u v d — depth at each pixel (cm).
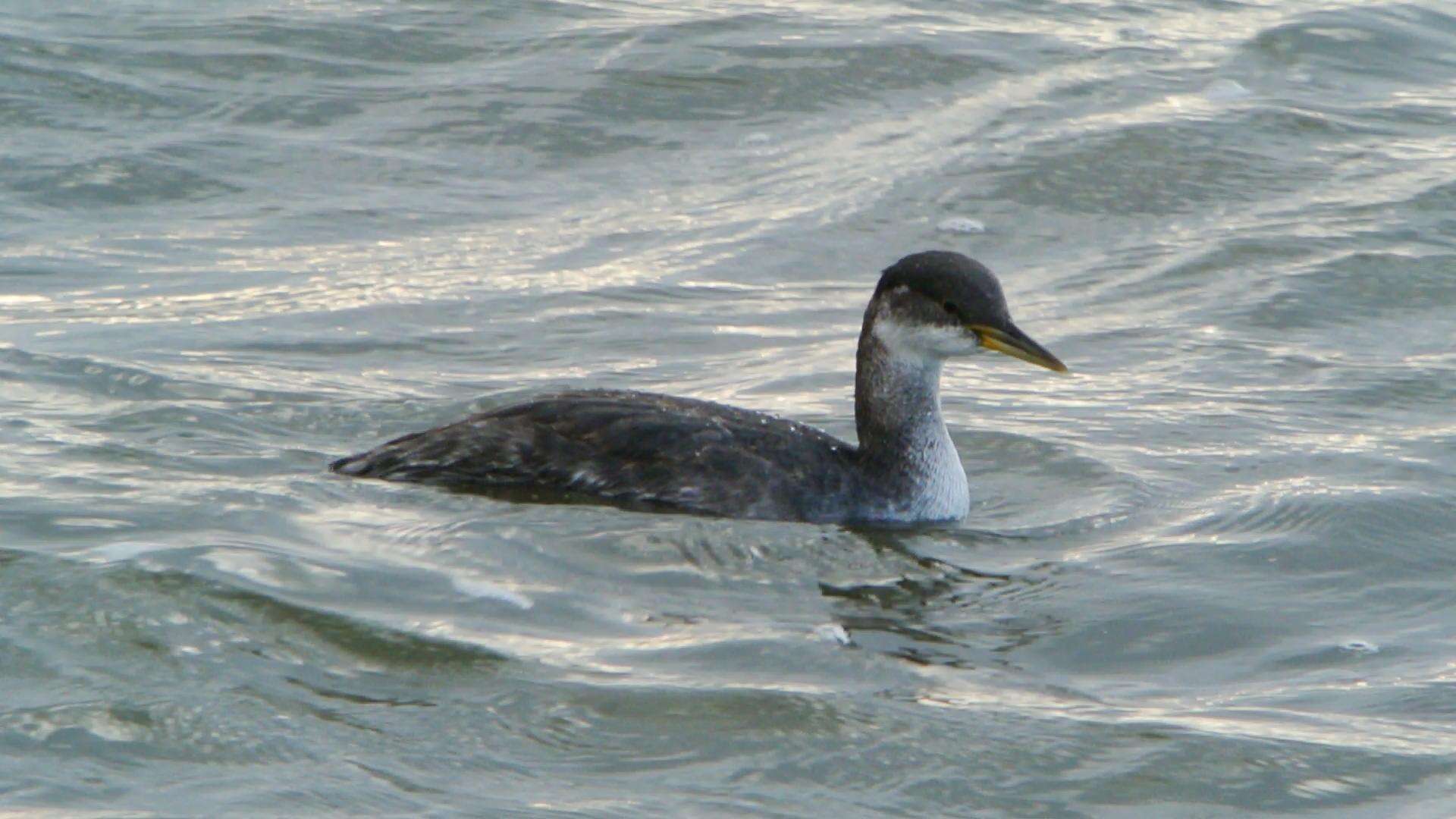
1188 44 2452
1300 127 2208
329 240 1912
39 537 1153
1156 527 1314
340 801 889
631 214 2006
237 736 942
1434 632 1141
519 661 1045
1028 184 2072
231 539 1168
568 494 1309
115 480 1270
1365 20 2505
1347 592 1203
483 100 2222
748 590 1180
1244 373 1639
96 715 952
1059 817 912
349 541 1195
